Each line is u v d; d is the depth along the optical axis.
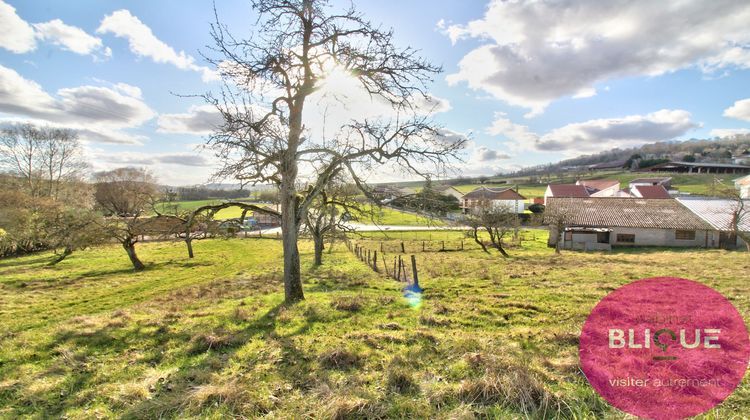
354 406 4.59
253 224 69.69
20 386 5.55
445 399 4.79
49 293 19.28
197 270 28.62
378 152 12.56
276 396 5.07
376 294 12.49
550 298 10.41
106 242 28.64
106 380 5.74
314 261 27.69
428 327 7.98
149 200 29.64
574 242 40.22
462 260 27.27
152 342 7.36
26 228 35.31
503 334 7.22
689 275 14.79
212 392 5.00
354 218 17.52
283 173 12.19
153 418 4.62
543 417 4.36
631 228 40.56
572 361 5.54
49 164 48.41
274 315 9.49
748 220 37.50
